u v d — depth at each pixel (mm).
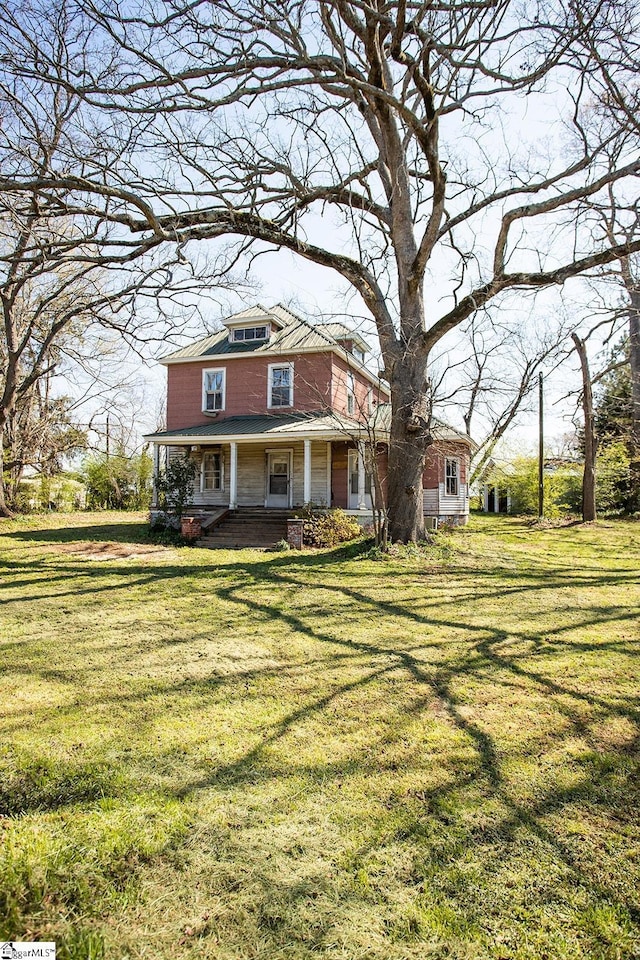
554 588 8172
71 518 20484
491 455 24906
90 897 1973
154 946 1779
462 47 7918
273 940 1825
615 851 2318
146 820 2469
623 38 7094
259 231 10312
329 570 9609
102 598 7418
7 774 2861
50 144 7125
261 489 17969
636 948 1816
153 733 3400
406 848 2312
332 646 5301
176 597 7488
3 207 6781
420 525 11781
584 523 18281
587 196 9805
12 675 4430
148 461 29078
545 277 10266
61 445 24531
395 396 11531
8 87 7031
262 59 8109
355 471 17562
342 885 2090
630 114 7547
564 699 4023
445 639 5559
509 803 2670
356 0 7500
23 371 21125
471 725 3574
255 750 3189
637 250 9469
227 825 2449
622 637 5641
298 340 17938
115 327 9930
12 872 1983
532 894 2061
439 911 1966
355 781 2855
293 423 16344
